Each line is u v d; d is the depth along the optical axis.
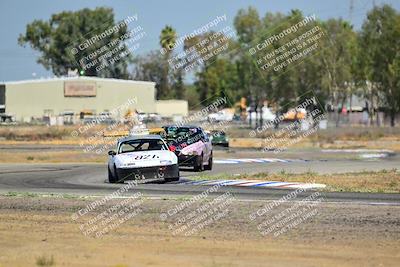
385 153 165.00
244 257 43.03
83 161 141.38
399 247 45.62
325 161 134.88
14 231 52.50
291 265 40.78
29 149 181.50
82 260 42.44
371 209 61.16
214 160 139.00
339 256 43.12
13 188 83.50
